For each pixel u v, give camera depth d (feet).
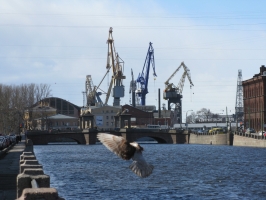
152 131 655.76
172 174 211.61
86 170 228.43
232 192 153.99
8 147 280.72
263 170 233.14
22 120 634.43
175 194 147.95
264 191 156.46
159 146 561.84
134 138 650.43
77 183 173.06
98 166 253.44
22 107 633.20
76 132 636.89
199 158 328.49
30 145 281.54
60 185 167.02
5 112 616.80
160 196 143.33
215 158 326.85
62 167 247.29
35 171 60.39
